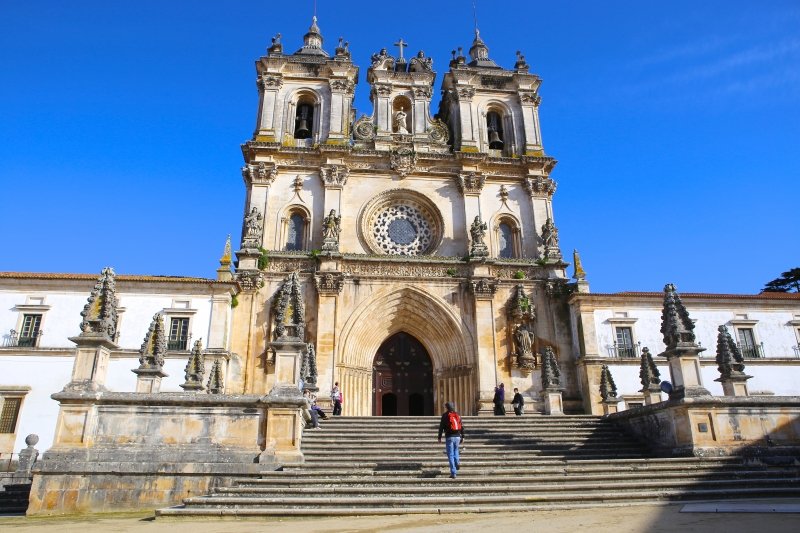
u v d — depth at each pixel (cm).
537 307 3866
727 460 1891
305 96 4488
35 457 2711
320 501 1379
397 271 3862
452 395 3681
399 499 1381
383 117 4397
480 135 4494
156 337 2614
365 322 3762
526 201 4284
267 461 1817
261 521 1242
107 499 1742
